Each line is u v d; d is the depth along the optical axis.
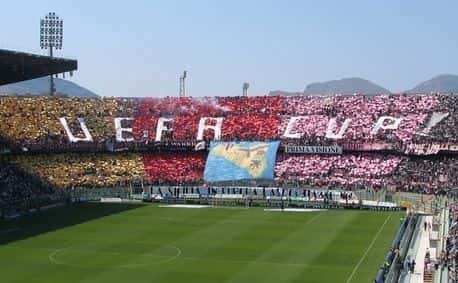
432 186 87.88
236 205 86.50
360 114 107.12
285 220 74.31
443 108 104.62
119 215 77.88
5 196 83.56
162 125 109.69
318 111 109.62
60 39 126.62
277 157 100.19
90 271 50.75
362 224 71.50
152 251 57.88
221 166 99.69
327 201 86.25
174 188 92.62
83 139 105.06
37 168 97.00
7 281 47.78
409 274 50.38
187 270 51.12
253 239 63.25
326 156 99.19
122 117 111.50
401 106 107.12
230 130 107.62
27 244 60.72
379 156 97.19
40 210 81.62
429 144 94.69
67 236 64.62
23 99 111.56
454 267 47.44
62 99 113.69
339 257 55.47
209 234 65.81
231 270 51.09
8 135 101.88
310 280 48.16
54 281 47.78
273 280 48.12
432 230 65.69
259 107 112.62
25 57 75.81
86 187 93.69
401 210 81.75
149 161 102.44
